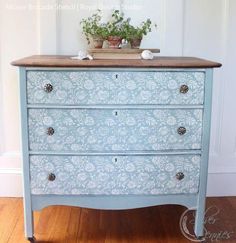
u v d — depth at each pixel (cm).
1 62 232
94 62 178
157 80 177
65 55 225
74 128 181
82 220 219
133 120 181
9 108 238
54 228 209
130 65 173
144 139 183
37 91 177
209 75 179
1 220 216
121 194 189
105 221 219
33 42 230
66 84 176
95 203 190
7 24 227
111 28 216
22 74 175
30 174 186
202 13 232
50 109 179
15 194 247
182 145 185
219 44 236
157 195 190
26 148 183
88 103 178
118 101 179
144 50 203
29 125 180
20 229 206
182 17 230
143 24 229
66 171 185
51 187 187
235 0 231
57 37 229
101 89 177
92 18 228
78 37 230
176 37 231
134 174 187
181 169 188
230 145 249
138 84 177
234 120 246
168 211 233
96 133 182
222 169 249
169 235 204
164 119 182
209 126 184
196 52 236
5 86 235
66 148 183
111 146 183
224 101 244
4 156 243
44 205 190
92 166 185
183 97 180
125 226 213
